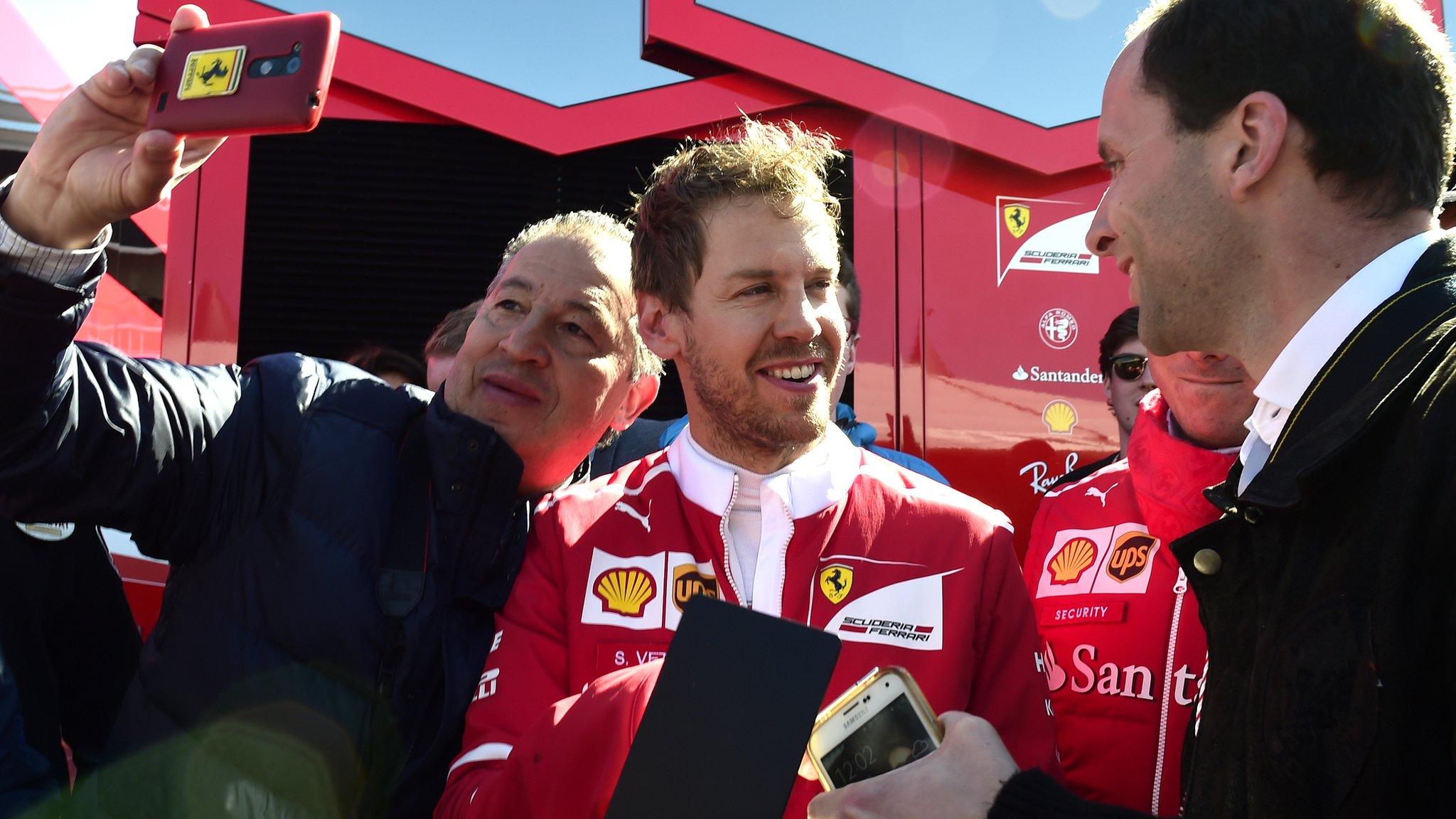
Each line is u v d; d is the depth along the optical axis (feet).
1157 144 3.20
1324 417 2.81
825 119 7.95
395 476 4.60
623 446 7.38
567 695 4.07
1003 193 7.98
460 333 6.80
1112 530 5.38
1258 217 3.06
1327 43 2.96
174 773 4.09
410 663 4.25
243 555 4.33
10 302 3.42
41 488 3.80
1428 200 3.02
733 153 4.18
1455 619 2.23
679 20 7.74
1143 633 5.03
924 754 2.97
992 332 7.84
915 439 7.72
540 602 4.25
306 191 7.75
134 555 6.86
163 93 3.60
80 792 4.56
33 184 3.55
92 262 3.61
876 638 4.00
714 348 4.09
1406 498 2.40
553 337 4.83
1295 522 2.77
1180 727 4.83
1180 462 4.88
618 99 7.82
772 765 2.66
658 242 4.33
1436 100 3.01
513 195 7.86
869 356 7.79
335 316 7.68
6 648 4.58
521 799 3.37
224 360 7.48
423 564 4.43
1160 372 4.98
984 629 4.11
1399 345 2.72
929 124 7.88
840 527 4.22
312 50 3.50
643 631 4.09
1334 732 2.44
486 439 4.52
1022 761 3.93
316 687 4.15
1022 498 7.72
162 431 4.15
